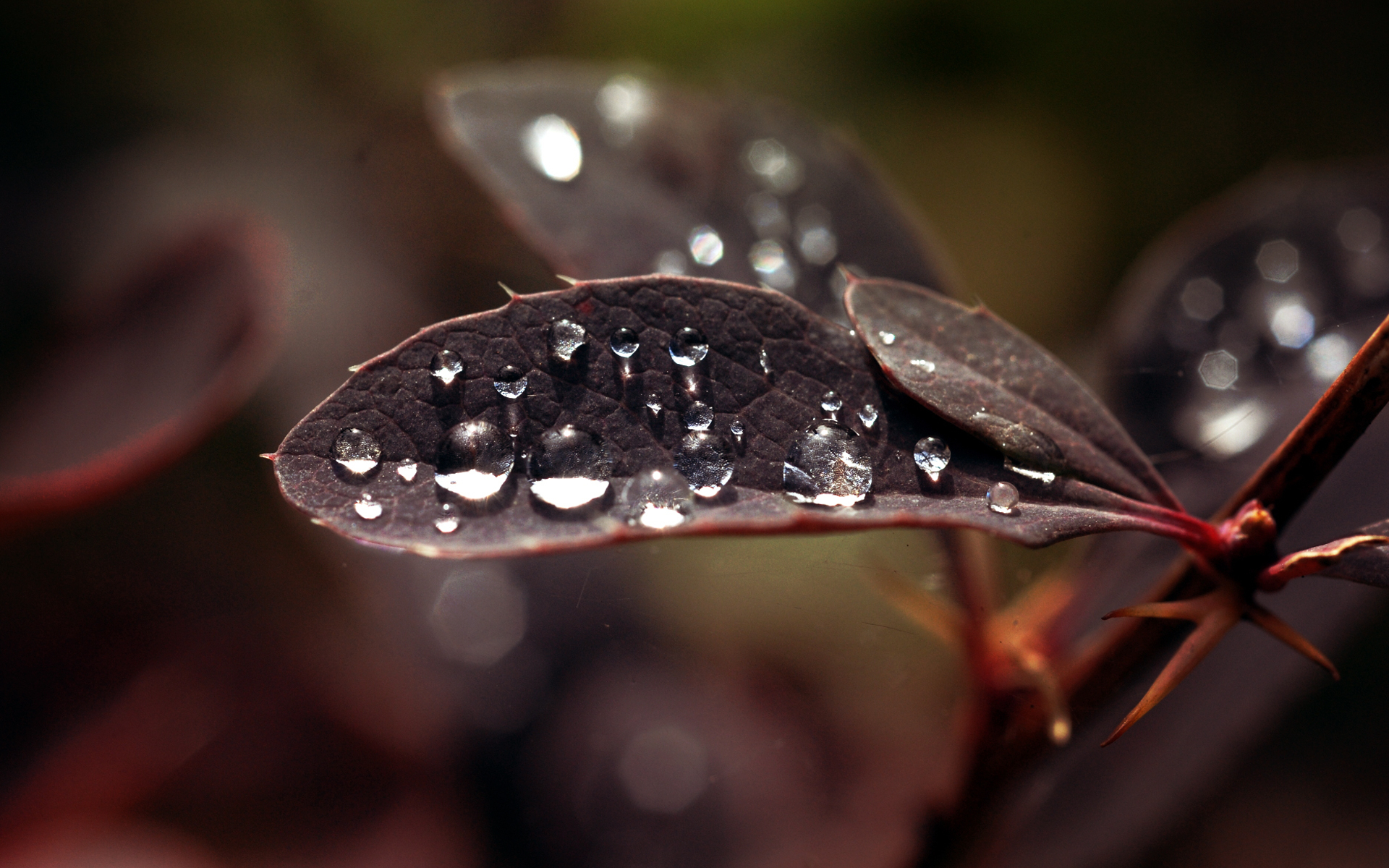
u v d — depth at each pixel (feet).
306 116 0.81
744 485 0.39
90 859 0.52
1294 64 0.85
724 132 0.47
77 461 0.49
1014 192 0.82
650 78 0.48
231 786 0.57
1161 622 0.41
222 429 0.67
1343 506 0.46
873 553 0.44
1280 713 0.47
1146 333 0.49
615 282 0.40
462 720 0.60
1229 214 0.49
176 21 0.82
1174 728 0.47
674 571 0.58
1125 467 0.40
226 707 0.59
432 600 0.64
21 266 0.73
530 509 0.39
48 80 0.80
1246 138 0.82
